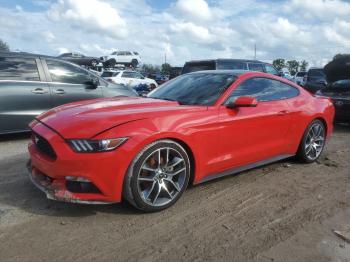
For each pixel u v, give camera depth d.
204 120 3.89
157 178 3.57
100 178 3.24
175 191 3.74
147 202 3.51
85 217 3.46
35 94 6.75
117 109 3.75
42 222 3.35
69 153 3.20
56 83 7.04
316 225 3.44
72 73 7.31
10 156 5.60
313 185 4.55
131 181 3.37
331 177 4.89
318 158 5.84
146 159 3.43
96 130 3.27
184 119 3.73
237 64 12.65
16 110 6.56
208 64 12.30
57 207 3.66
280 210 3.76
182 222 3.43
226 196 4.09
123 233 3.19
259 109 4.52
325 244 3.10
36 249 2.90
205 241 3.10
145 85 23.14
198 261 2.80
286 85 5.21
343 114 9.01
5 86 6.46
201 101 4.20
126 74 22.44
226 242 3.09
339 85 9.52
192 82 4.72
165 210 3.67
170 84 4.97
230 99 4.29
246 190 4.30
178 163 3.71
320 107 5.52
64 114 3.72
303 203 3.96
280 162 5.52
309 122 5.29
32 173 3.75
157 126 3.49
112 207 3.68
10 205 3.69
